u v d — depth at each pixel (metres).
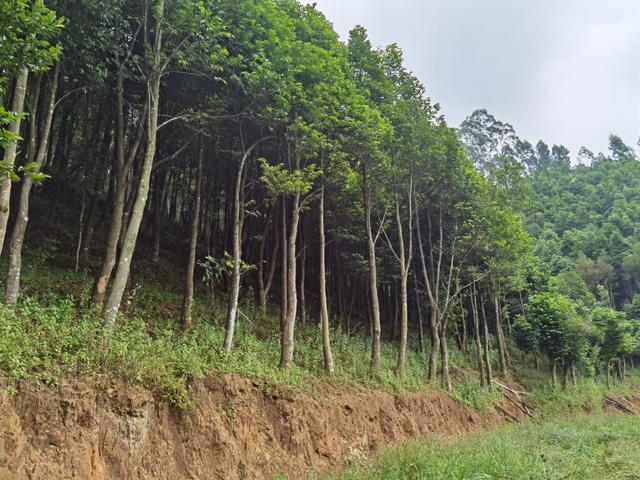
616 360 44.09
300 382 14.67
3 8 6.57
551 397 30.56
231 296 14.80
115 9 12.60
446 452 13.10
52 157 23.66
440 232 24.86
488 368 27.45
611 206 75.81
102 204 23.45
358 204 22.88
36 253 15.53
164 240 24.83
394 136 21.52
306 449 12.82
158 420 10.05
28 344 8.63
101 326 10.87
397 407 17.97
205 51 14.52
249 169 21.81
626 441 19.12
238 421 11.66
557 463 13.95
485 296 34.62
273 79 15.05
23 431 7.73
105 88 15.87
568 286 44.19
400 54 22.88
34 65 7.20
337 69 17.28
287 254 20.70
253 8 15.26
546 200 79.19
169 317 15.47
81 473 8.06
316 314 26.38
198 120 16.22
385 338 28.95
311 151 17.16
